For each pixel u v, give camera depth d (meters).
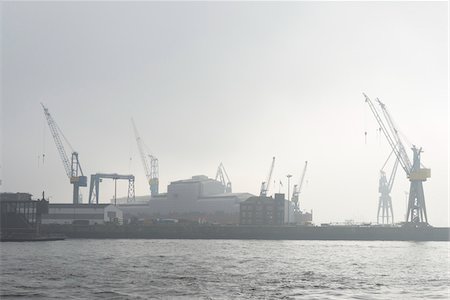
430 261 143.88
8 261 127.00
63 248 184.38
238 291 80.38
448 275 108.19
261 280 94.56
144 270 109.25
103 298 73.00
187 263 127.75
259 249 193.75
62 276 97.12
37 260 130.88
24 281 89.94
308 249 197.62
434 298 76.06
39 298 72.62
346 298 74.81
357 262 137.88
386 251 190.25
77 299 72.00
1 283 87.31
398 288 86.88
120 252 166.62
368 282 94.25
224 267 118.44
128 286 84.62
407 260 147.12
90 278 94.62
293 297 75.12
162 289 81.69
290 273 107.44
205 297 74.56
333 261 140.25
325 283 91.69
